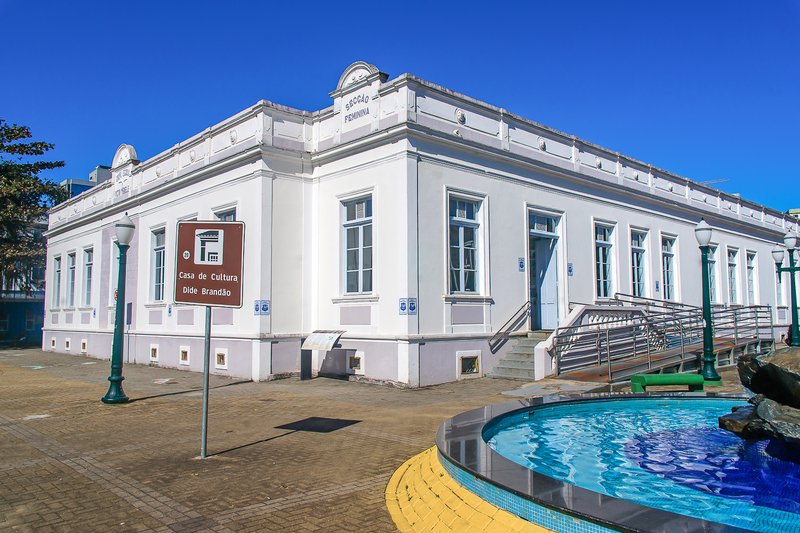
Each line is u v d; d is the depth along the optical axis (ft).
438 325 47.16
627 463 20.35
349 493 19.29
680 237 79.10
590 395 29.50
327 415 33.53
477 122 52.39
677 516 11.58
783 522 14.57
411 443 26.30
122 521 16.97
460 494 15.40
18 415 34.30
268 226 50.88
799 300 108.99
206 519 17.06
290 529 16.26
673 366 51.49
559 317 58.75
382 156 48.11
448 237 48.85
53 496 19.24
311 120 54.85
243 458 23.88
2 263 103.30
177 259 23.71
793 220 113.09
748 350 66.39
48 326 96.89
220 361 54.60
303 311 52.54
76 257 88.99
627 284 68.39
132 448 25.82
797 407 20.99
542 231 58.65
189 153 62.08
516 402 27.04
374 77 49.19
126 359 71.10
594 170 65.46
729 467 19.89
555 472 19.08
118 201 75.00
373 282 48.11
